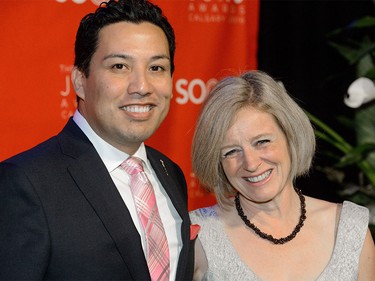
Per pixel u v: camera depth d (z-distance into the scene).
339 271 2.53
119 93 2.17
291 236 2.58
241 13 3.48
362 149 3.49
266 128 2.45
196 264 2.60
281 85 2.55
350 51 3.83
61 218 2.05
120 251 2.12
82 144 2.21
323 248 2.57
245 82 2.50
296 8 4.09
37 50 3.09
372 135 3.84
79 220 2.08
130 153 2.29
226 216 2.65
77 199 2.11
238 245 2.59
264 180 2.48
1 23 3.02
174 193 2.40
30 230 2.01
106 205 2.14
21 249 1.99
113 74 2.18
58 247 2.03
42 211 2.03
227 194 2.65
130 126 2.19
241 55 3.48
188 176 3.43
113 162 2.25
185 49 3.38
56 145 2.19
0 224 2.03
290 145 2.52
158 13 2.26
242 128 2.45
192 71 3.40
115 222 2.13
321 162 4.15
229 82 2.51
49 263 2.03
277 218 2.60
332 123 4.18
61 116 3.14
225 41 3.45
